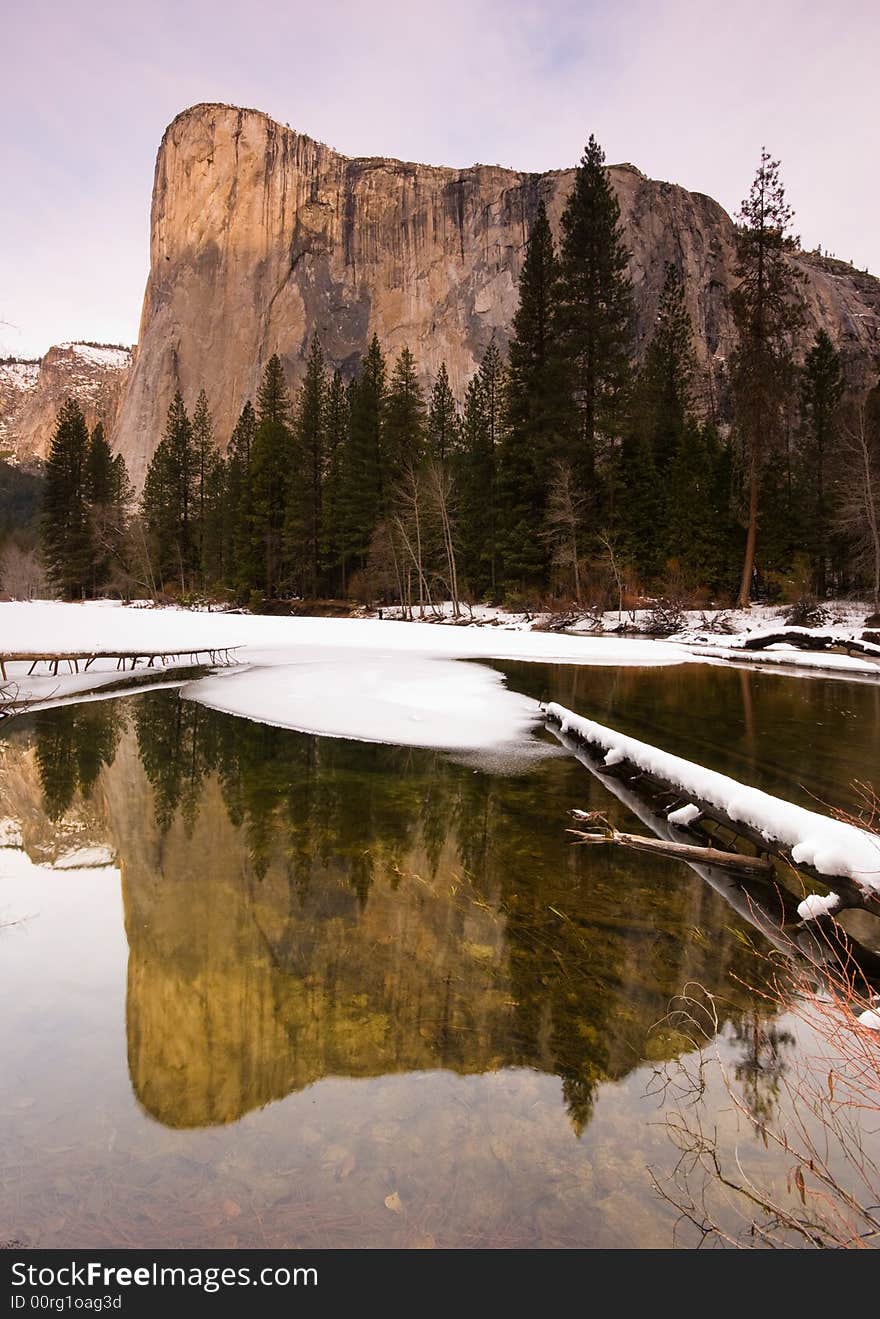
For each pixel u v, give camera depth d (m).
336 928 3.42
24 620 24.25
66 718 9.52
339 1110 2.10
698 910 3.74
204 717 9.54
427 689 11.72
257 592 44.03
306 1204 1.76
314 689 11.70
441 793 6.02
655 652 19.44
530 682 13.41
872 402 30.39
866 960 3.21
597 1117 2.10
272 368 49.31
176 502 56.53
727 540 33.12
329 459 44.94
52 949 3.16
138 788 6.09
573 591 30.89
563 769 6.93
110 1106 2.10
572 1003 2.77
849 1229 1.71
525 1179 1.85
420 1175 1.85
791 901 3.90
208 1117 2.06
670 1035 2.57
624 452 33.69
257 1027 2.55
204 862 4.34
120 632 22.22
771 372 28.34
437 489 34.97
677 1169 1.90
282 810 5.48
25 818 5.21
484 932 3.42
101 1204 1.75
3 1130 1.99
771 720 9.62
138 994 2.77
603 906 3.76
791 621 26.00
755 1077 2.32
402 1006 2.72
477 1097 2.18
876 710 10.58
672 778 5.42
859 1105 2.07
